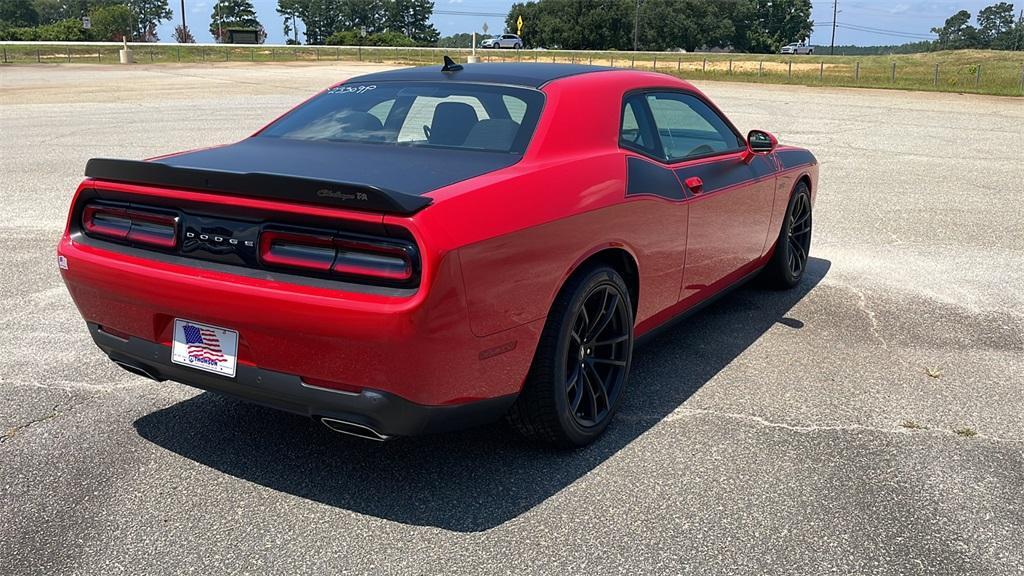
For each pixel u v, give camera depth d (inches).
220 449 130.3
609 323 136.5
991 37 6865.2
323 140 138.1
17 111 676.7
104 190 118.9
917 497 118.3
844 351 178.5
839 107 872.9
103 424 138.3
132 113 665.0
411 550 104.2
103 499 114.8
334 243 102.0
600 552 104.1
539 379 121.1
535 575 99.3
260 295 103.0
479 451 131.1
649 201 140.0
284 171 116.5
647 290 145.6
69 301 203.6
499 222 107.7
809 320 199.9
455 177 113.7
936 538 108.3
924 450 133.0
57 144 477.7
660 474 124.0
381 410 103.7
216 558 102.0
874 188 391.9
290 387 107.1
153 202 114.8
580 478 122.8
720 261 173.9
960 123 717.3
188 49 2632.9
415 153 127.1
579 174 126.1
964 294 223.0
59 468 123.0
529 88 139.9
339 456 128.9
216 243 108.8
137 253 116.0
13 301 202.4
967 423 143.6
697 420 143.1
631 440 135.3
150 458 126.9
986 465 128.3
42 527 107.7
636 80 155.9
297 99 828.6
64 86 1011.9
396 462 127.3
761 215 191.3
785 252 214.4
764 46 5369.1
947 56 2529.5
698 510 114.0
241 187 105.7
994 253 269.0
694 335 188.1
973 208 345.7
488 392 112.7
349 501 115.8
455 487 119.8
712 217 164.1
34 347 172.7
